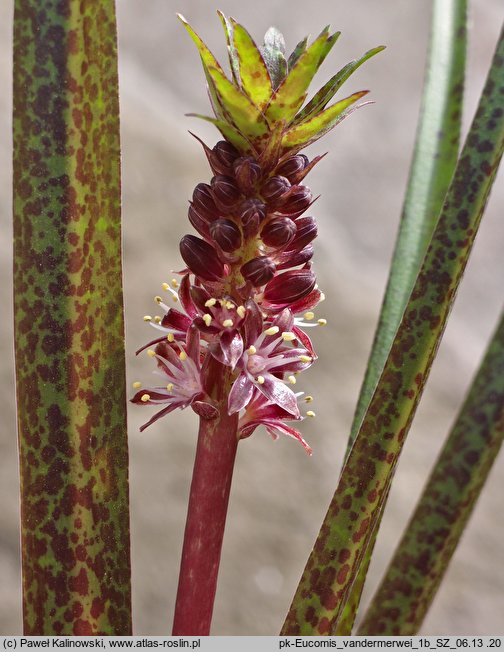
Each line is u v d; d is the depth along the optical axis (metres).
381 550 1.04
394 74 1.72
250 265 0.37
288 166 0.37
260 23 1.67
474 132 0.38
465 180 0.38
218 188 0.37
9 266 1.08
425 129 0.43
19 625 0.85
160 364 0.38
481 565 1.07
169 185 1.30
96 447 0.38
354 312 1.27
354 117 1.71
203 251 0.37
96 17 0.38
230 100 0.36
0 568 0.88
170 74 1.66
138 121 1.39
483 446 0.40
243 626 0.92
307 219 0.38
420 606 0.40
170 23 1.69
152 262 1.17
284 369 0.38
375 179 1.67
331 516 0.38
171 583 0.94
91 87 0.38
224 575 0.95
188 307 0.38
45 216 0.38
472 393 0.40
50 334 0.38
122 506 0.38
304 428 1.09
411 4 1.75
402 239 0.43
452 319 1.47
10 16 1.38
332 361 1.19
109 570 0.38
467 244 0.38
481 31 1.61
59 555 0.38
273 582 0.96
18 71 0.38
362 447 0.38
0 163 1.19
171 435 1.05
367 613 0.41
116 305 0.38
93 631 0.38
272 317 0.38
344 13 1.71
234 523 0.99
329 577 0.38
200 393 0.38
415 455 1.15
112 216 0.38
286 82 0.36
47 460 0.38
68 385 0.38
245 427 0.38
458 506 0.40
